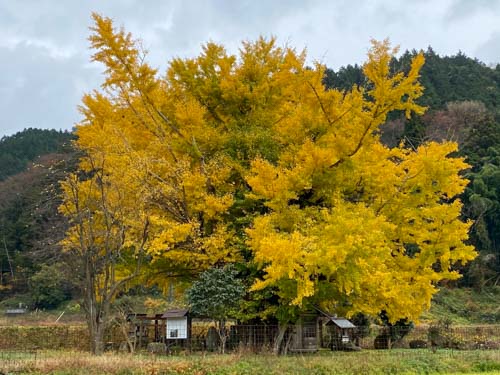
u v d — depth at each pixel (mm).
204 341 16594
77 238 16125
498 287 48094
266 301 16312
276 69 18438
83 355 13227
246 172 16719
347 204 14969
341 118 15359
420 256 15742
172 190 16047
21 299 45062
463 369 13969
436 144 15656
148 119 18094
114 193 15711
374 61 14922
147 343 17578
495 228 53062
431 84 79188
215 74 18547
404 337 23438
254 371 11578
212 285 14961
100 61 17469
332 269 12633
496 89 83375
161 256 16938
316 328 16891
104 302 15062
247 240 14781
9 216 53500
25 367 11203
